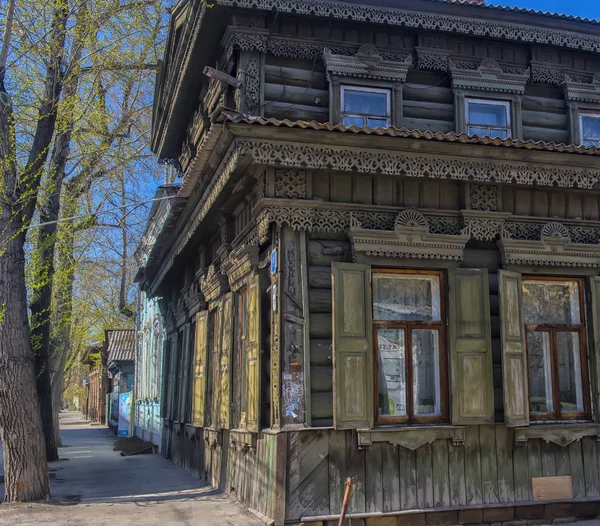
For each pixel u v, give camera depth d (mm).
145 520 7859
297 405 7102
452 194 8133
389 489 7215
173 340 15633
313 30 9375
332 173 7699
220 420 9844
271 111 8992
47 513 8375
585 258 8375
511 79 9992
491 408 7637
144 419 21719
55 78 10719
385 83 9484
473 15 9773
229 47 9141
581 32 10227
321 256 7594
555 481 7848
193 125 12500
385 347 7699
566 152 7785
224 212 9586
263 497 7410
